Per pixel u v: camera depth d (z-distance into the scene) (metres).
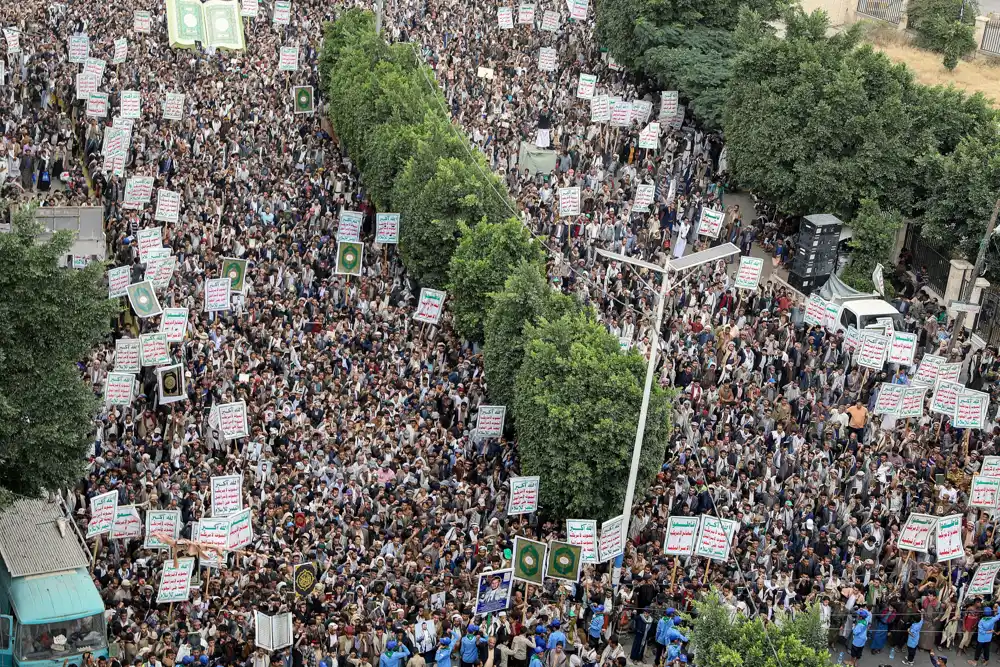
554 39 84.25
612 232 58.12
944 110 60.28
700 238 61.12
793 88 60.53
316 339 48.22
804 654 28.39
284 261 53.78
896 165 58.84
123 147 58.88
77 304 34.88
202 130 66.75
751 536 38.19
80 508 38.56
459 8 89.12
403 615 33.81
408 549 36.50
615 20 76.00
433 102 62.50
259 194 60.28
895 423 45.88
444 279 52.25
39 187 62.31
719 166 68.62
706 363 47.84
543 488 39.22
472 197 50.34
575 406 38.44
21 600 32.97
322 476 39.62
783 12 77.19
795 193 60.16
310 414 43.22
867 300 53.91
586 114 71.50
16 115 67.06
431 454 40.91
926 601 37.22
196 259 53.16
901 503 40.78
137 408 43.50
